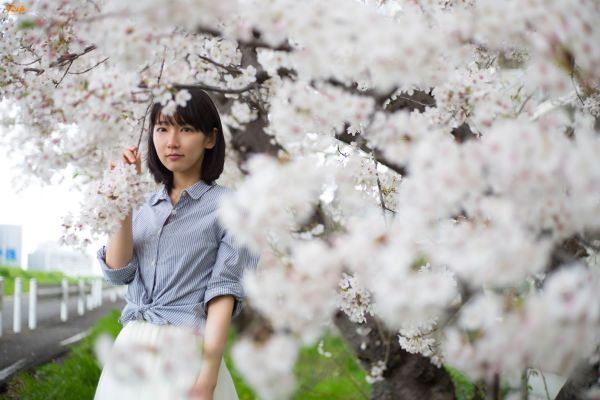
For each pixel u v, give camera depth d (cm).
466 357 118
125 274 220
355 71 149
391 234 115
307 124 162
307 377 360
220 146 233
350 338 356
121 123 175
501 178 107
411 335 261
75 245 196
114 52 152
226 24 173
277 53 188
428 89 200
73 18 191
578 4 116
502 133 105
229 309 209
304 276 118
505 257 102
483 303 114
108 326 745
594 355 153
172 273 215
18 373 532
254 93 225
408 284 110
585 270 111
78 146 184
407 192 112
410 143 133
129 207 200
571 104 195
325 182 152
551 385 362
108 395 199
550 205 111
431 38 133
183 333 142
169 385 186
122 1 147
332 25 135
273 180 111
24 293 1353
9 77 216
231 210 114
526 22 131
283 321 123
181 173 230
